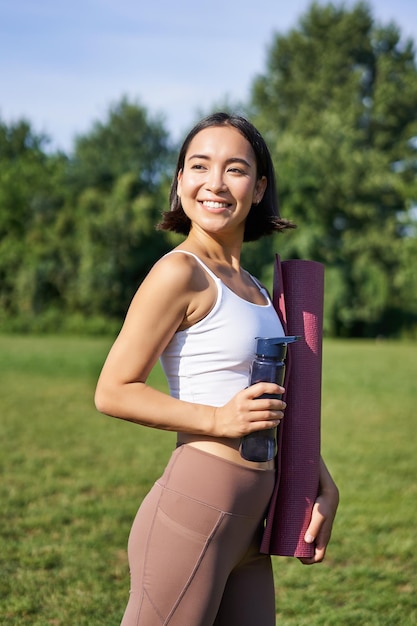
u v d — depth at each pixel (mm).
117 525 5285
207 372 2152
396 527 5414
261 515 2236
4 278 35344
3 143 45719
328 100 48594
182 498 2119
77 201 38000
